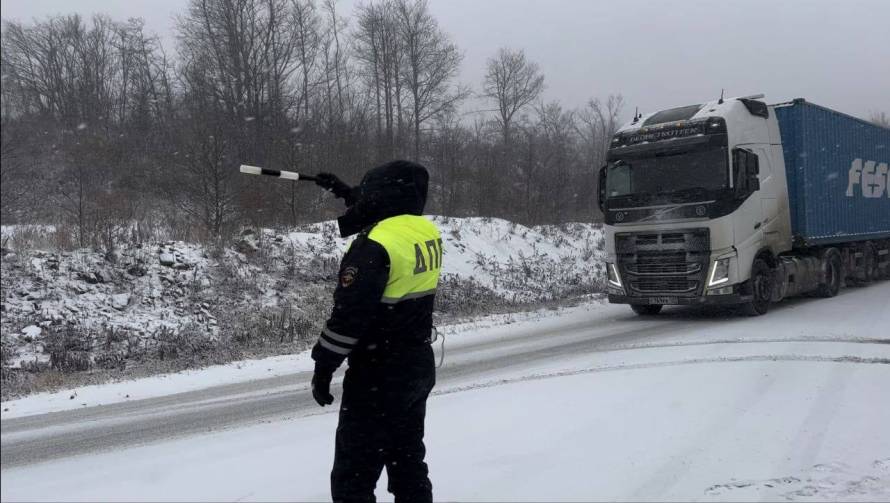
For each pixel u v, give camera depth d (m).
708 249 12.27
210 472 4.93
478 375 8.53
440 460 4.91
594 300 18.11
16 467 5.41
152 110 34.91
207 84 26.39
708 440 5.18
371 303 3.15
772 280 13.59
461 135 40.69
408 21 41.78
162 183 20.73
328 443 5.58
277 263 16.92
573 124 59.81
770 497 4.06
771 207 13.58
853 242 17.73
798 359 8.38
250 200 20.00
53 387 9.22
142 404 8.02
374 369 3.35
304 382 9.02
